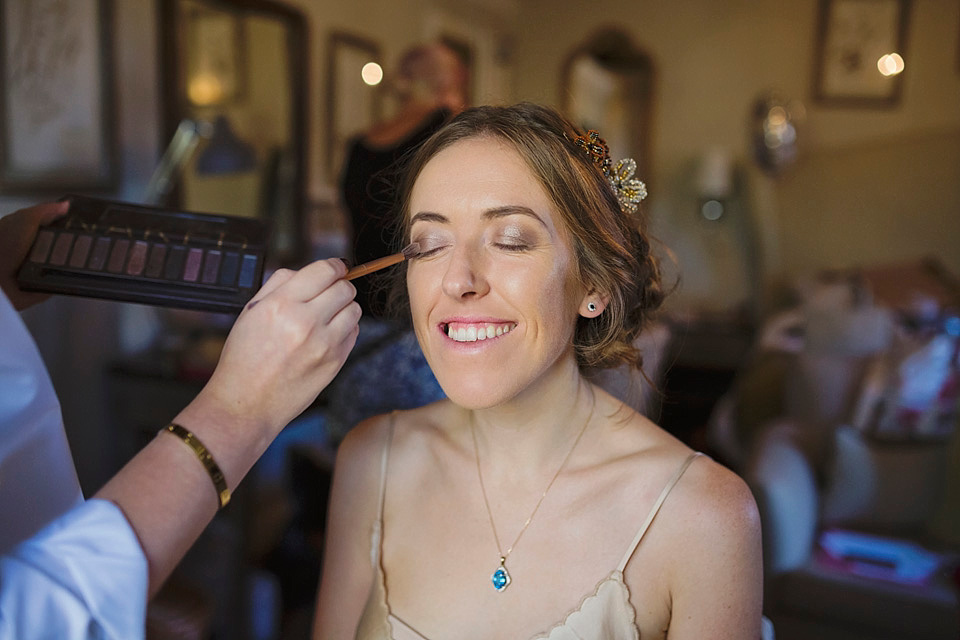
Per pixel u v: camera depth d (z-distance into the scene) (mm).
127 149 2385
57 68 2143
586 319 944
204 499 573
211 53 2590
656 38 4973
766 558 1746
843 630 1756
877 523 2010
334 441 1677
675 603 845
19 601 479
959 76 4457
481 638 856
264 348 625
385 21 3607
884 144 4652
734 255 4984
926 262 4625
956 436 1927
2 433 580
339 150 3264
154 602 1614
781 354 3057
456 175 821
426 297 832
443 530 927
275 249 2875
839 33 4637
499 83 5023
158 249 856
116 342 2441
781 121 4742
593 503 875
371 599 942
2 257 850
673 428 3908
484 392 815
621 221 917
